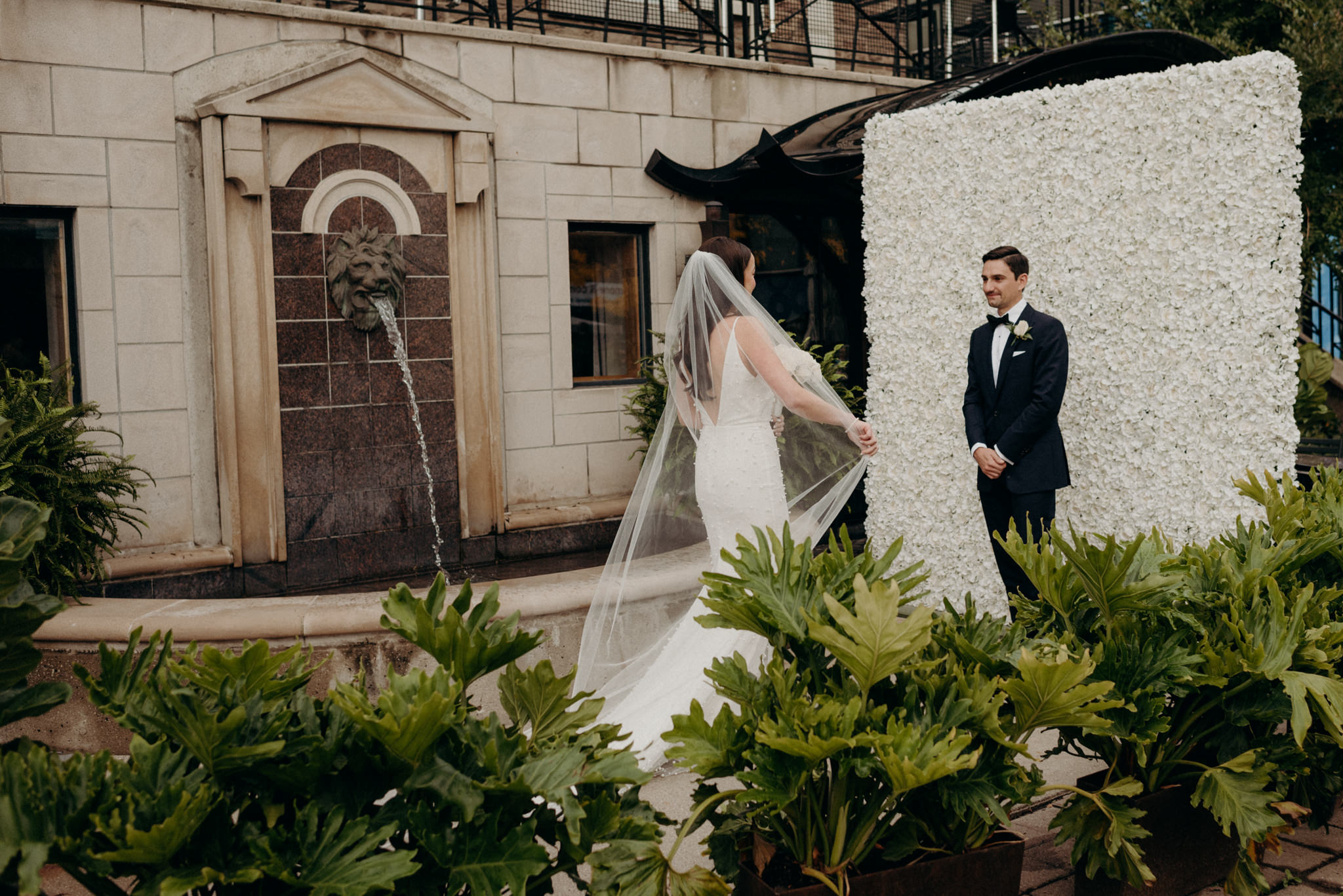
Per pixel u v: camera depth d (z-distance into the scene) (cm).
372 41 654
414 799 185
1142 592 250
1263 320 411
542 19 794
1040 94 470
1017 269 429
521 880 172
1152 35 653
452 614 198
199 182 609
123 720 179
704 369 384
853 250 861
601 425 761
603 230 771
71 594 450
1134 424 448
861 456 408
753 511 382
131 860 156
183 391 610
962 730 216
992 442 434
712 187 768
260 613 409
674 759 212
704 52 916
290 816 185
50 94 564
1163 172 434
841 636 209
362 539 656
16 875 155
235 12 611
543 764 188
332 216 639
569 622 443
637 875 201
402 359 662
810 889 208
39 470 436
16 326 578
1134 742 252
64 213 582
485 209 691
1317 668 256
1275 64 401
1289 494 331
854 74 866
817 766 211
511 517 713
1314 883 280
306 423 634
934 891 218
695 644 374
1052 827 256
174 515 608
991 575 504
